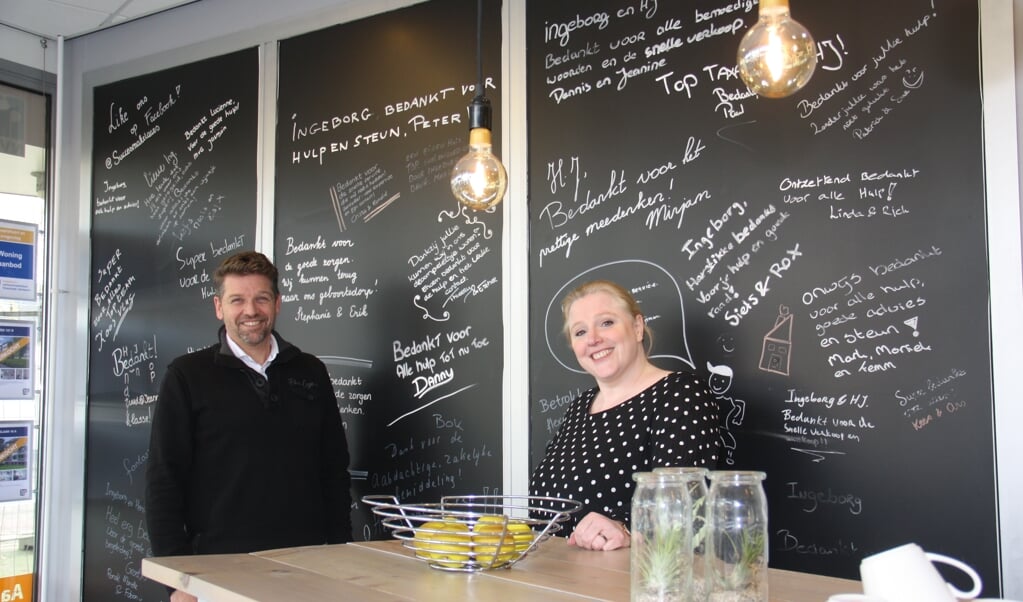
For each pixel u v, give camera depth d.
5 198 3.60
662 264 2.35
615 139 2.47
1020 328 1.87
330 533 2.54
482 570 1.37
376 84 2.98
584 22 2.55
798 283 2.15
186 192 3.38
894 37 2.06
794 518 2.10
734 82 2.28
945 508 1.92
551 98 2.60
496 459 2.60
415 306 2.81
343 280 2.97
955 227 1.96
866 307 2.05
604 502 1.84
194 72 3.40
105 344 3.54
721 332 2.24
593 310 2.02
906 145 2.03
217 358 2.40
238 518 2.32
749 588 1.05
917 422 1.97
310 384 2.54
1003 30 1.93
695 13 2.36
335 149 3.04
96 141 3.65
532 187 2.60
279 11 3.23
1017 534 1.84
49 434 3.57
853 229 2.08
